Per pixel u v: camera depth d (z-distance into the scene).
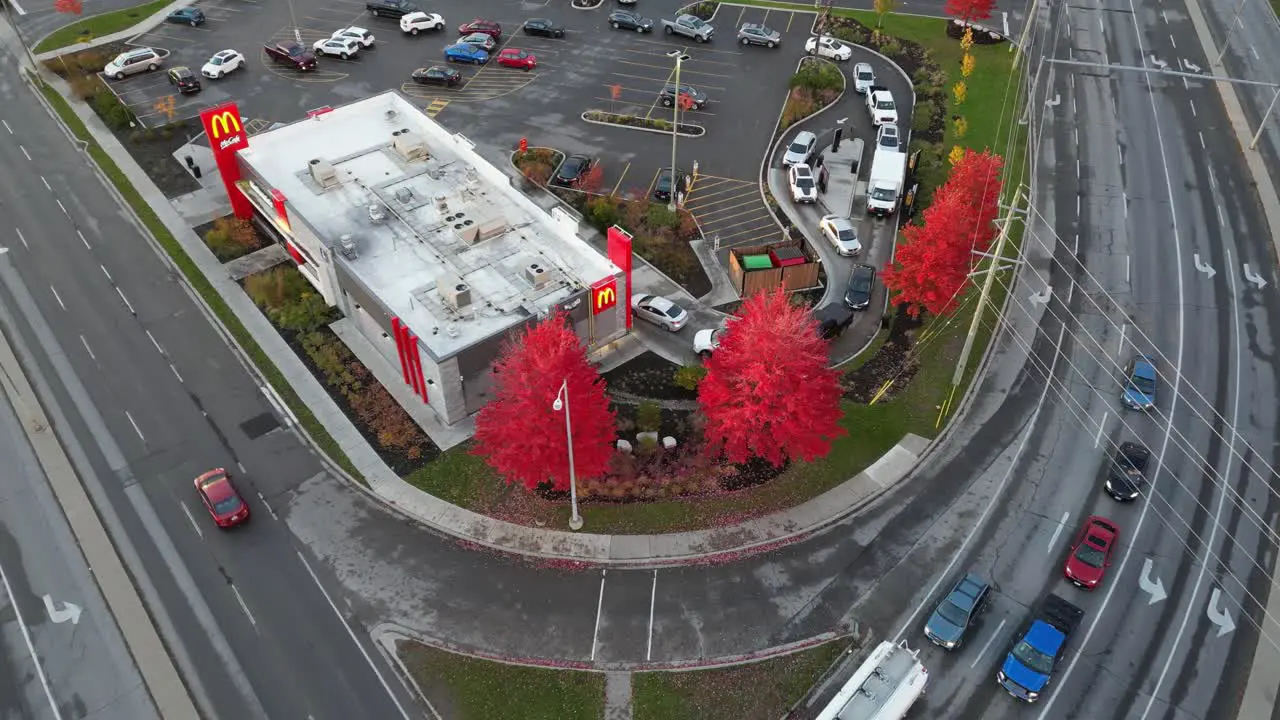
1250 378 48.22
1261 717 34.00
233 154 54.03
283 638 36.03
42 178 59.66
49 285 51.75
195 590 37.56
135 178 59.97
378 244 48.31
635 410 45.41
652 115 67.50
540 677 35.03
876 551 39.66
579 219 57.66
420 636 36.28
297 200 51.12
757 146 65.06
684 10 80.62
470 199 51.66
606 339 48.94
